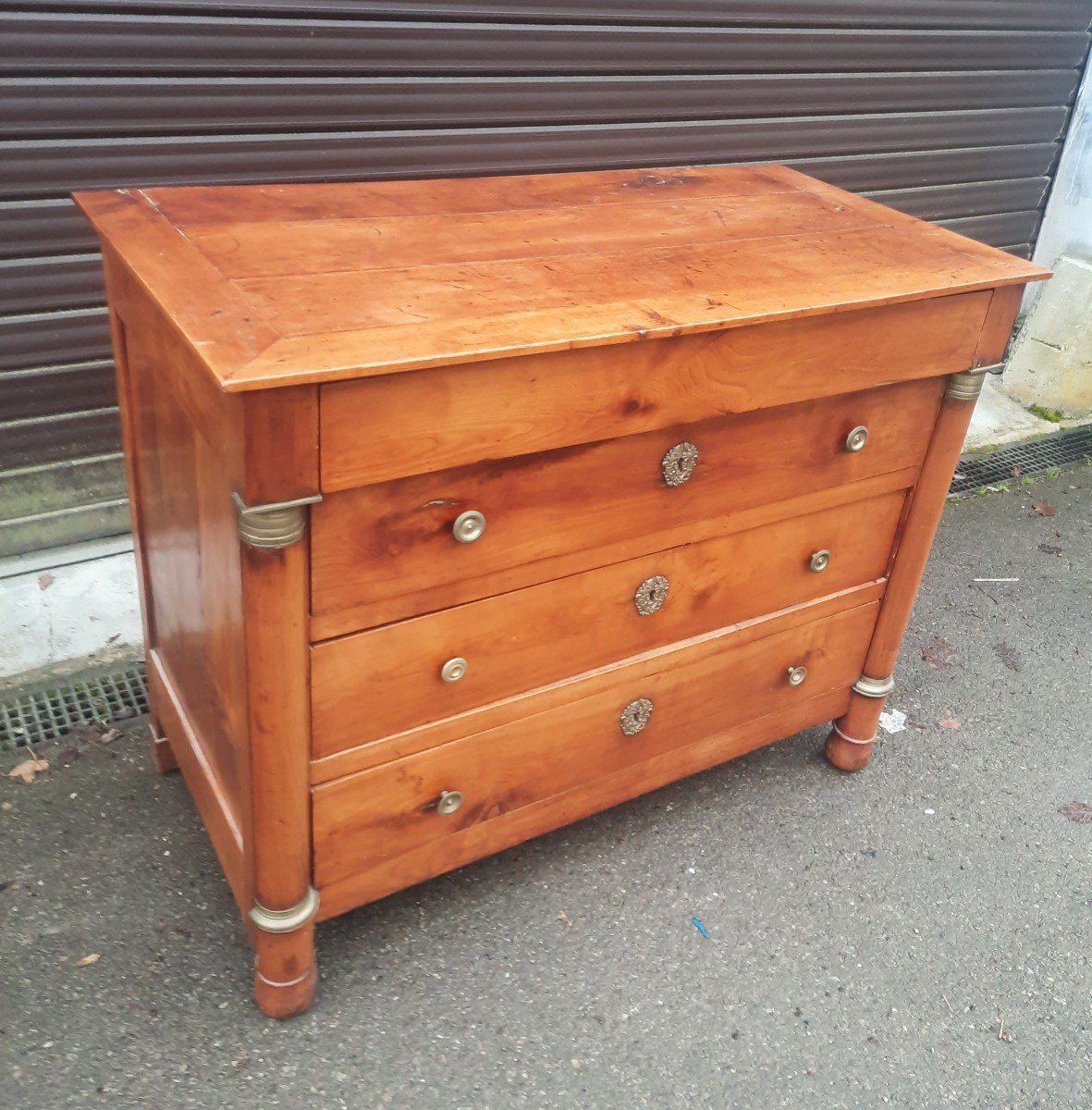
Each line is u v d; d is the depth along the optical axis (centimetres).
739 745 235
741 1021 196
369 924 208
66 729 250
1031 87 411
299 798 167
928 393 212
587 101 309
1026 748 275
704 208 223
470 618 174
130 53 242
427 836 190
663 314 164
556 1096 180
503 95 294
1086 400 453
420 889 217
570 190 226
